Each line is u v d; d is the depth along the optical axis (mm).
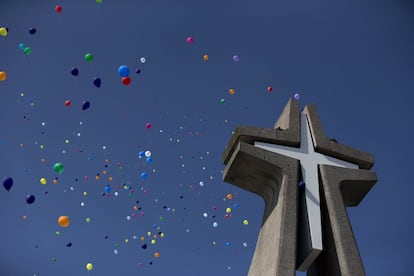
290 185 10445
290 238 9648
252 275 10406
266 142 11094
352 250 9797
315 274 10500
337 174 10945
